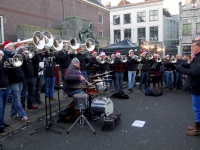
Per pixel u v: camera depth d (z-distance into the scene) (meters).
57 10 15.57
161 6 27.97
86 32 15.07
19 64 4.23
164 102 6.78
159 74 9.10
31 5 13.24
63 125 4.73
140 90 8.62
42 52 5.52
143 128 4.43
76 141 3.85
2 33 11.25
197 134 3.97
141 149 3.46
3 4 11.34
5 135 4.14
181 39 24.05
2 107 4.15
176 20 32.88
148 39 29.12
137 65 8.23
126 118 5.14
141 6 29.09
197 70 3.62
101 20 22.11
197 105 3.89
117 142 3.76
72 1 17.34
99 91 4.95
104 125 4.34
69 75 4.92
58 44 6.25
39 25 13.92
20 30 11.26
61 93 8.29
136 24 29.75
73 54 7.69
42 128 4.52
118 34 31.14
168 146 3.54
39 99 6.40
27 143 3.81
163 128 4.41
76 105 4.36
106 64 8.58
